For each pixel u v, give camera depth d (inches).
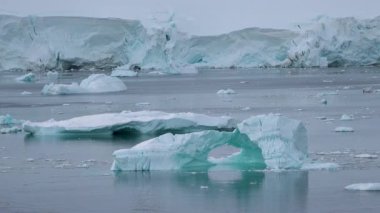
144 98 6771.7
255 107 5620.1
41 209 2397.9
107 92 7539.4
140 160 2881.4
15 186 2709.2
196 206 2394.2
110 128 3833.7
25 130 3956.7
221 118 3831.2
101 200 2485.2
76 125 3865.7
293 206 2358.5
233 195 2504.9
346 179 2669.8
